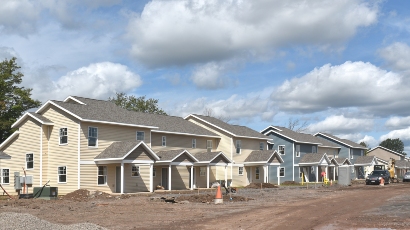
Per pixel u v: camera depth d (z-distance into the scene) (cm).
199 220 1758
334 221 1727
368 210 2158
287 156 6419
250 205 2428
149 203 2545
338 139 8312
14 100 4866
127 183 3681
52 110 3600
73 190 3400
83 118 3400
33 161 3638
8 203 2619
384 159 10325
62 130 3525
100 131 3578
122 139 3778
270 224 1634
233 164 5166
